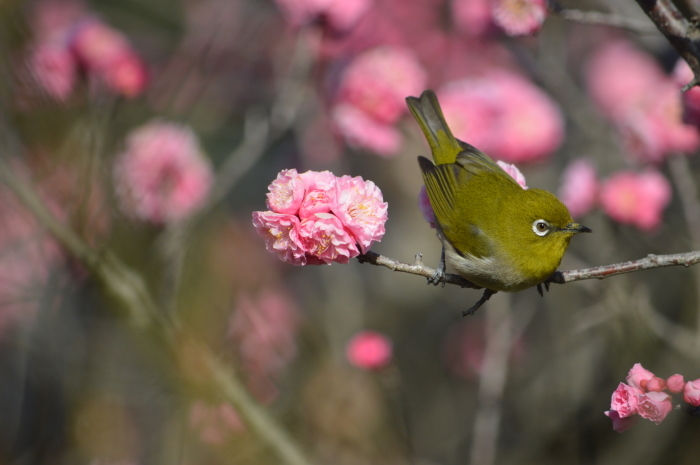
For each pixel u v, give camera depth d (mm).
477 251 7430
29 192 9641
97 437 10547
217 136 15047
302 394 10867
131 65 10188
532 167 10883
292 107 11445
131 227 9984
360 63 10711
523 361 13547
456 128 10320
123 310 9609
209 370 9656
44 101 9711
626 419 5750
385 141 10625
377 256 6340
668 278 12680
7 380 11352
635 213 10023
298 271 14258
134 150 10328
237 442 9703
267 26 15617
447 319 15133
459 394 14227
